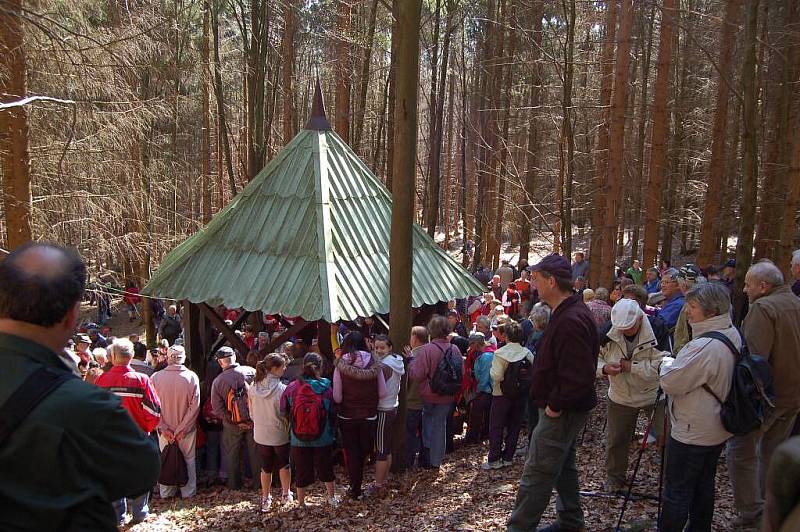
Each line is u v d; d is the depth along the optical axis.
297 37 17.75
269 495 6.49
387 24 19.00
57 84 9.72
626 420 5.30
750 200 7.94
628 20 11.67
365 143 28.83
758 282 4.26
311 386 6.12
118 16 11.53
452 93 29.09
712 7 17.56
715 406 3.76
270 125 17.67
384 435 6.46
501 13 17.05
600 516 4.93
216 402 7.06
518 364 6.80
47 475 1.66
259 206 8.80
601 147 14.53
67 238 11.57
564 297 4.04
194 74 17.36
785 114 13.41
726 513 4.82
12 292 1.75
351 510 6.10
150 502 7.00
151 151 17.03
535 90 19.06
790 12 11.45
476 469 7.05
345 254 8.20
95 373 7.59
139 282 18.55
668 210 21.02
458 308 14.35
